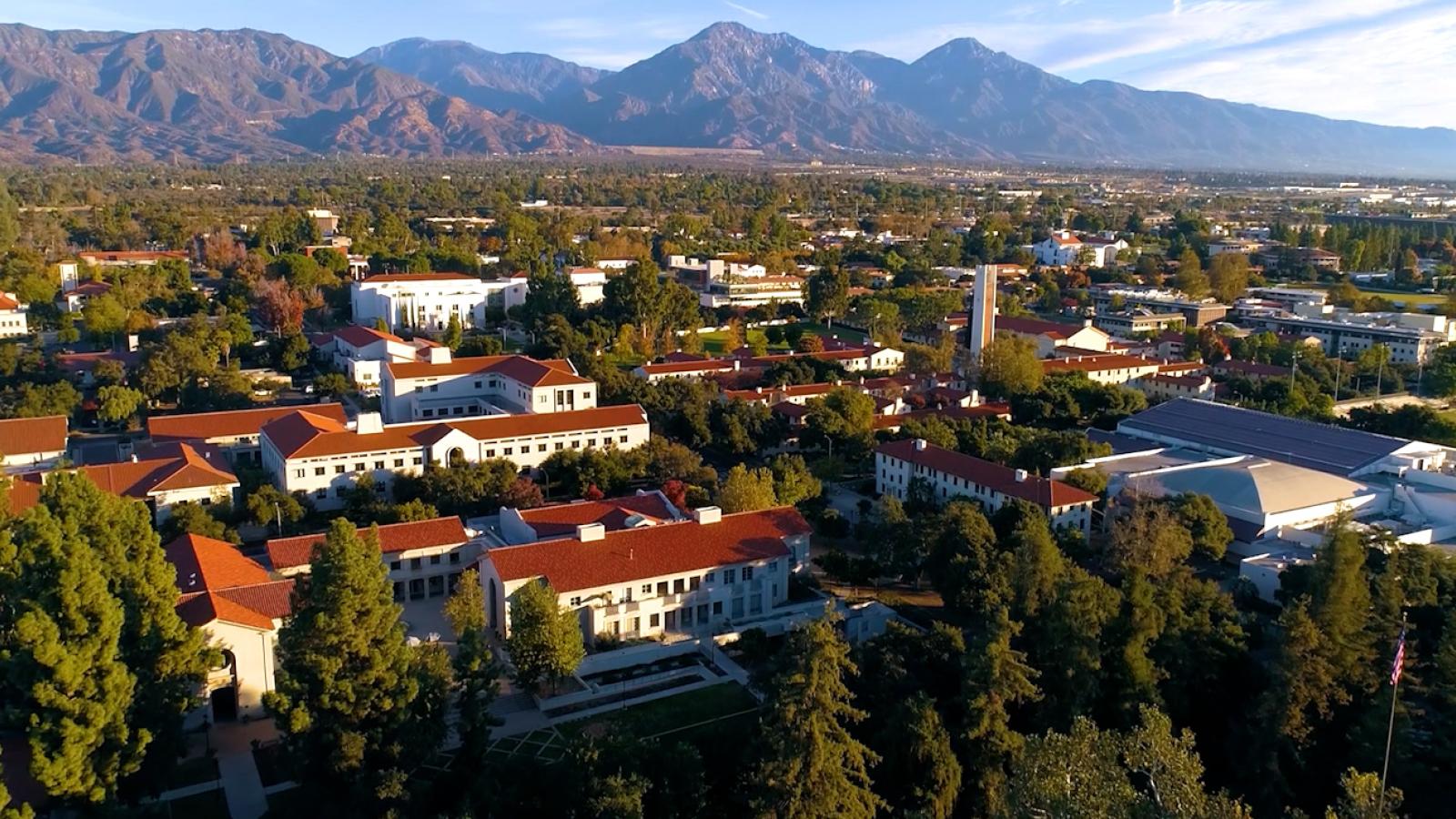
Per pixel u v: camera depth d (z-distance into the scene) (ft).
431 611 399.24
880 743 286.87
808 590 426.10
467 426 536.83
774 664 313.12
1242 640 329.52
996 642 288.71
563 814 258.98
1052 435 550.36
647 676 350.43
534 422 552.82
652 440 565.12
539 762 278.87
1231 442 581.53
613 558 378.94
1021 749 277.44
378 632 272.92
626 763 263.49
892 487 541.75
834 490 560.20
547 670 329.11
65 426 536.42
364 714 265.95
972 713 287.07
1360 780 237.04
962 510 411.54
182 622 281.95
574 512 427.74
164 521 442.50
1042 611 330.13
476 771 274.57
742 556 393.29
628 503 442.50
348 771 258.98
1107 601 319.47
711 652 366.22
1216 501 485.15
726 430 602.03
